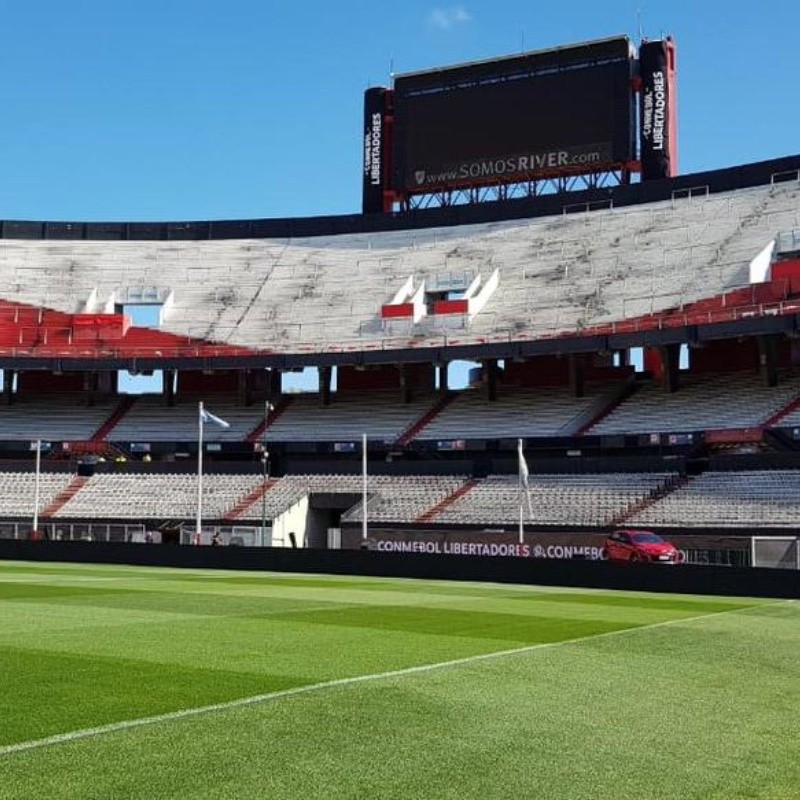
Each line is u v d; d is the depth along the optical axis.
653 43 68.50
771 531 45.53
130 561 46.06
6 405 70.31
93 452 65.50
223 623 18.77
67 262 76.12
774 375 56.38
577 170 69.44
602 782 7.91
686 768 8.45
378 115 75.44
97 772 7.62
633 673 13.84
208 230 78.75
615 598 29.70
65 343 68.31
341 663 13.55
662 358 59.72
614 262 65.19
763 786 7.97
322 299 70.00
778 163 66.62
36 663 12.90
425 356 60.84
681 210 67.56
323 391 67.31
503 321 63.06
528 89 69.69
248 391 69.12
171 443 65.31
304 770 7.86
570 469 56.31
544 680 12.82
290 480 61.22
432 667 13.45
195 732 8.99
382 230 75.62
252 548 43.72
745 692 12.54
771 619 23.36
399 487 58.75
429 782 7.67
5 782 7.29
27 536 58.38
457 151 71.44
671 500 50.34
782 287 56.84
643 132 68.81
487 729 9.60
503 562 37.78
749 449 55.38
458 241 72.62
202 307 71.12
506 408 62.53
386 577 40.00
